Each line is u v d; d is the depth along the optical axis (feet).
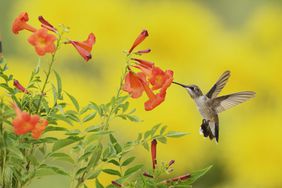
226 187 46.32
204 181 46.37
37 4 48.03
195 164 45.42
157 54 48.55
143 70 17.70
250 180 46.37
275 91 48.16
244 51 48.65
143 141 17.94
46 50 16.25
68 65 48.91
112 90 47.96
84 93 47.26
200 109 26.12
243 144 46.32
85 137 17.39
